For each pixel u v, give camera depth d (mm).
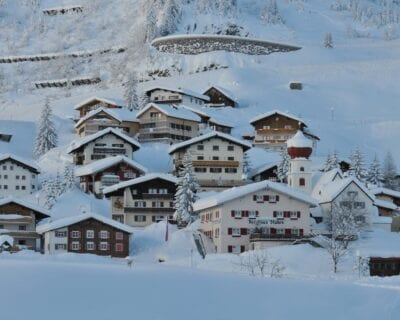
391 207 171750
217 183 188500
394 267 125500
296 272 120312
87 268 71625
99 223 146250
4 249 133500
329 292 68375
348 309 66000
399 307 66250
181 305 64562
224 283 69188
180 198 158500
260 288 68562
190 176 159625
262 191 144000
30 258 95562
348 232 136625
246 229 143000
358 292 68625
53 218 165625
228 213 142750
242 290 67875
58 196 180000
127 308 63219
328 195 155750
